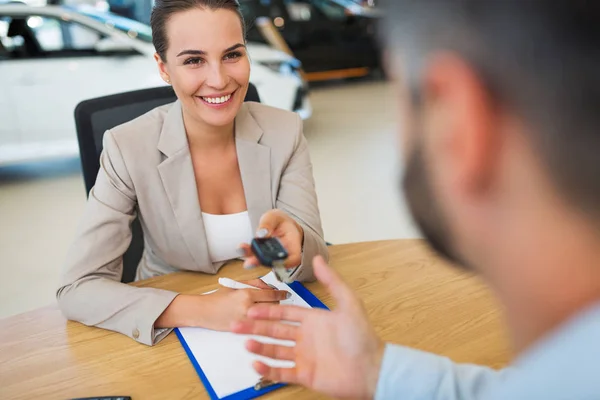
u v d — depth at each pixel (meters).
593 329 0.25
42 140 3.63
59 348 0.89
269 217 1.03
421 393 0.49
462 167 0.27
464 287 1.05
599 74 0.23
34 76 3.55
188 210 1.19
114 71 3.71
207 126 1.20
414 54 0.28
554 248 0.26
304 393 0.76
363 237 2.73
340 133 4.71
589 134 0.23
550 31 0.23
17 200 3.38
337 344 0.55
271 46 4.82
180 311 0.92
